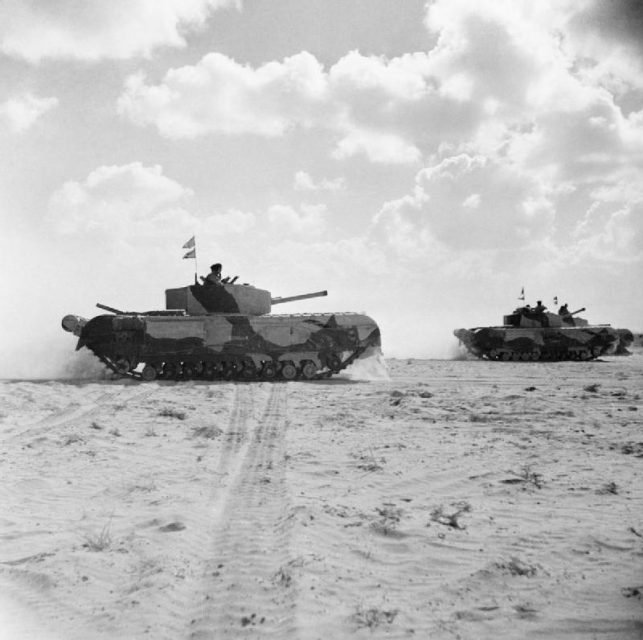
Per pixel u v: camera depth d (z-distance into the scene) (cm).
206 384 2666
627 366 3988
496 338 4716
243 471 1047
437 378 3052
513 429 1434
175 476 1009
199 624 507
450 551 665
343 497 873
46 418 1719
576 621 505
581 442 1263
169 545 679
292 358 2933
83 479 995
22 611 529
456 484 949
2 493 909
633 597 548
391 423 1545
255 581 588
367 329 2975
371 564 629
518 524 753
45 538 717
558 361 4691
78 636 484
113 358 2883
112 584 585
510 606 534
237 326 2898
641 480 955
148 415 1711
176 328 2869
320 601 539
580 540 690
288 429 1469
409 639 477
